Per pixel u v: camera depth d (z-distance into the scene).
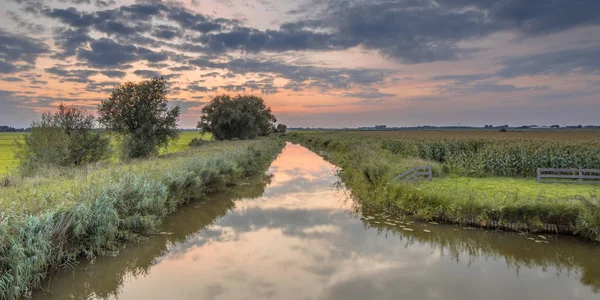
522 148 20.77
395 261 8.61
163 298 6.80
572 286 7.29
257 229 11.34
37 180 11.76
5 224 6.55
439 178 18.94
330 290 6.98
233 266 8.31
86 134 19.27
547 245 9.49
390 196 13.63
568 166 18.89
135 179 11.38
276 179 22.25
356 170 20.55
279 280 7.48
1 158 26.86
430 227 11.14
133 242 9.81
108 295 7.15
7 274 6.11
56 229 7.54
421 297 6.69
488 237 10.19
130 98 26.16
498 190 14.95
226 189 18.31
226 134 59.16
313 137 71.25
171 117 27.34
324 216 12.96
